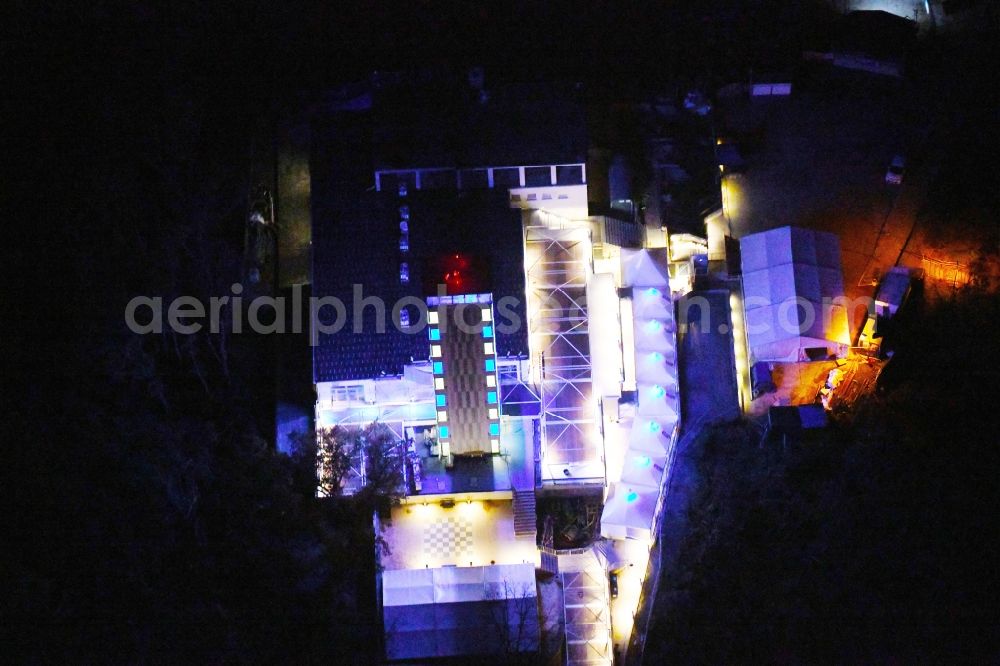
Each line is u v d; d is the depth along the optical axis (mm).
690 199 86062
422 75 84062
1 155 70312
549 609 76375
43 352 68688
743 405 81125
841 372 80125
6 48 72188
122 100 74125
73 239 70500
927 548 72750
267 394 78312
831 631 71438
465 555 77250
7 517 63688
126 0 76125
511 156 80125
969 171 85875
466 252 79562
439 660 73750
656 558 76688
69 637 62344
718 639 72500
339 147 82750
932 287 82750
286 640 69750
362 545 75062
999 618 70125
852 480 75500
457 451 78188
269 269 83188
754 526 75000
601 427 79750
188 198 78312
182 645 65625
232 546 70750
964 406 77250
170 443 70562
